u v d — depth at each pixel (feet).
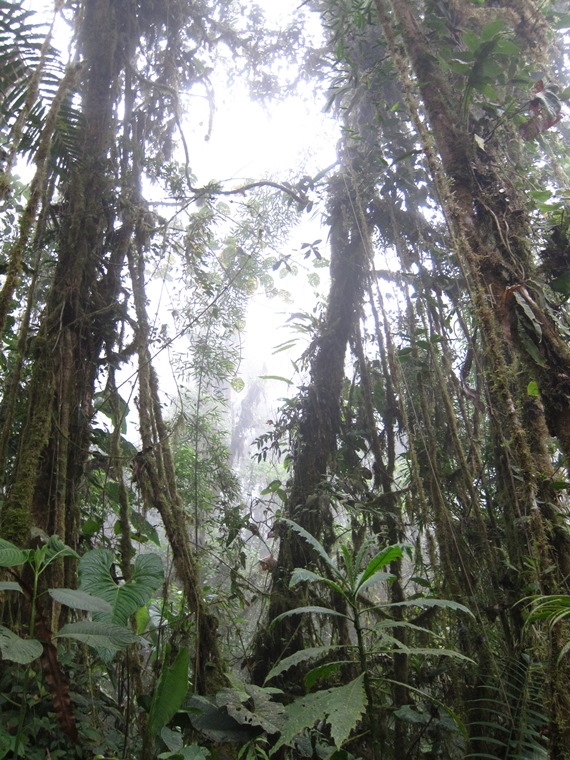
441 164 7.54
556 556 6.50
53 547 6.22
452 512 10.99
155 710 6.19
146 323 10.32
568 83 13.09
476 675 8.07
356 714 5.22
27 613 7.50
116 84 12.21
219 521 12.86
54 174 10.17
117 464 9.75
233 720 7.04
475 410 11.35
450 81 9.13
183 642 8.87
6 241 11.72
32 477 7.92
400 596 10.77
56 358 9.23
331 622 11.21
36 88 7.11
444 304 12.50
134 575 7.04
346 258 13.85
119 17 12.89
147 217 11.53
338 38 12.77
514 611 8.84
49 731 6.94
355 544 11.88
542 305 6.76
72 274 9.89
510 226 7.57
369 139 14.37
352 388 13.83
